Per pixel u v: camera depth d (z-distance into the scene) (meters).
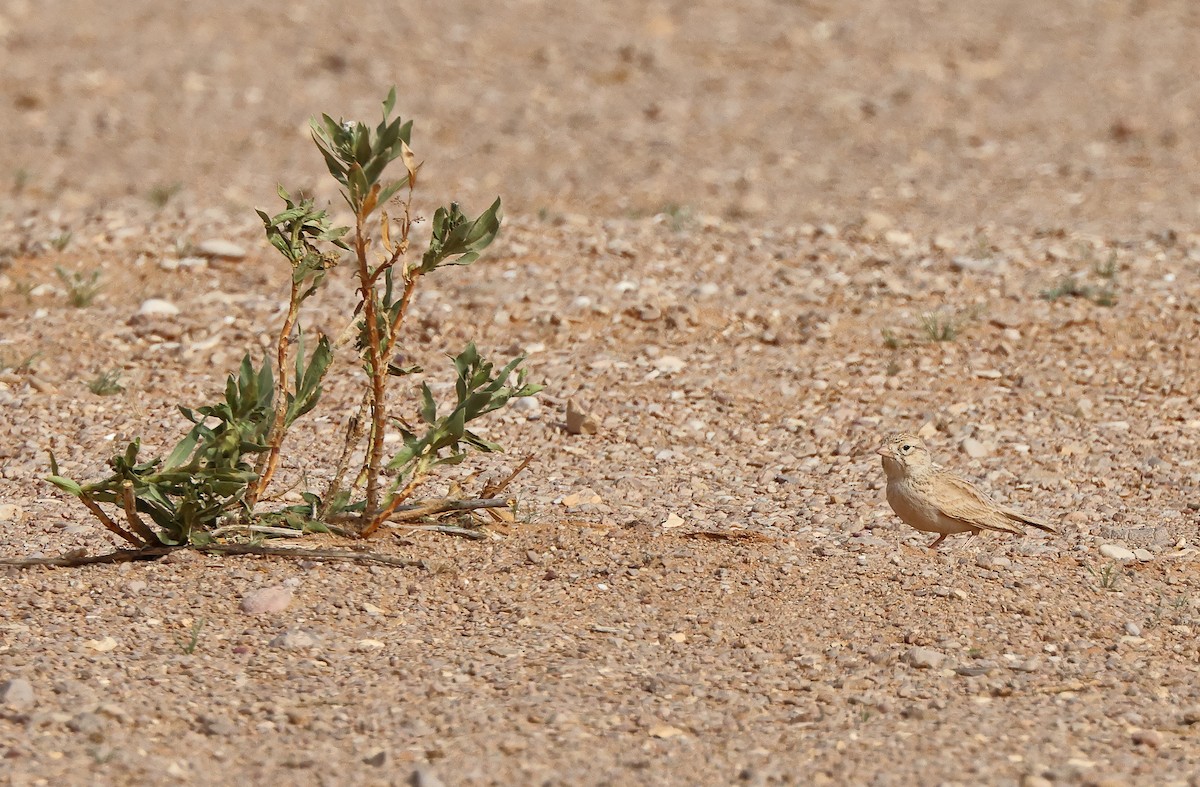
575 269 30.53
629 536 17.50
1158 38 64.69
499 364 25.92
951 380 25.45
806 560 16.89
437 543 16.98
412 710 13.08
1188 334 26.95
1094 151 49.06
